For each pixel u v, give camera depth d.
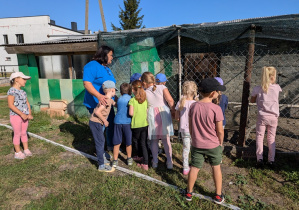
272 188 3.01
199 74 7.62
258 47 6.75
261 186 3.04
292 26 3.90
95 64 3.40
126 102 3.52
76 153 4.18
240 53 7.02
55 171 3.49
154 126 3.40
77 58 7.01
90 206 2.63
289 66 6.58
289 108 6.68
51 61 7.29
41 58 7.37
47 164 3.73
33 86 7.49
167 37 5.28
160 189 2.94
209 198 2.74
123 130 3.52
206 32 4.43
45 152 4.26
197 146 2.58
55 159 3.92
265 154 4.01
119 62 5.52
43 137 5.13
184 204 2.63
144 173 3.44
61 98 7.18
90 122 3.36
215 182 2.63
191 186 2.68
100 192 2.90
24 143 4.02
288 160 3.80
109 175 3.35
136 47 5.94
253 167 3.55
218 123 2.48
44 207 2.62
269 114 3.40
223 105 3.81
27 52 6.84
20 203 2.74
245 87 4.10
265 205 2.62
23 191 2.98
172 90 8.04
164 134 3.39
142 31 4.40
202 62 7.51
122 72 5.68
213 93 2.56
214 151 2.53
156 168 3.60
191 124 2.65
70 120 6.61
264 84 3.38
